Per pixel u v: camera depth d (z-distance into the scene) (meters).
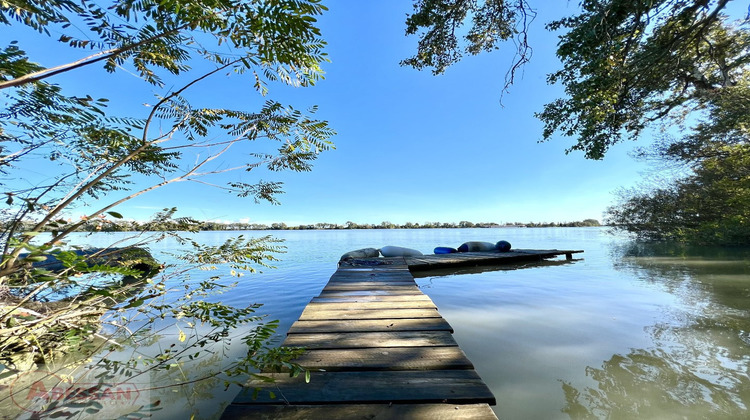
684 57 7.04
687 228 13.20
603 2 4.61
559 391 2.24
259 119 2.02
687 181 13.05
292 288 6.27
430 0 6.03
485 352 2.93
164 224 2.09
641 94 6.89
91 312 1.55
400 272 6.73
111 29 1.41
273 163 2.18
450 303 4.82
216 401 2.15
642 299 4.73
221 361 2.76
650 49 5.86
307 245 19.97
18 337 1.51
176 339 3.25
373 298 4.13
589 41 5.11
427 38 6.96
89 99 1.45
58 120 1.50
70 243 1.35
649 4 4.33
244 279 7.32
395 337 2.61
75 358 2.42
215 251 2.28
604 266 8.52
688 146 11.21
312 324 2.97
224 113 1.93
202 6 1.25
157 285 1.96
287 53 1.48
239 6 1.28
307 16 1.32
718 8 4.95
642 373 2.45
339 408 1.59
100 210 1.33
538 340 3.20
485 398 1.66
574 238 25.09
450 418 1.51
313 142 2.19
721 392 2.16
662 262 8.63
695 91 8.33
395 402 1.65
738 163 10.40
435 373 1.96
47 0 1.20
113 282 1.69
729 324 3.50
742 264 7.64
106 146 1.69
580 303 4.62
